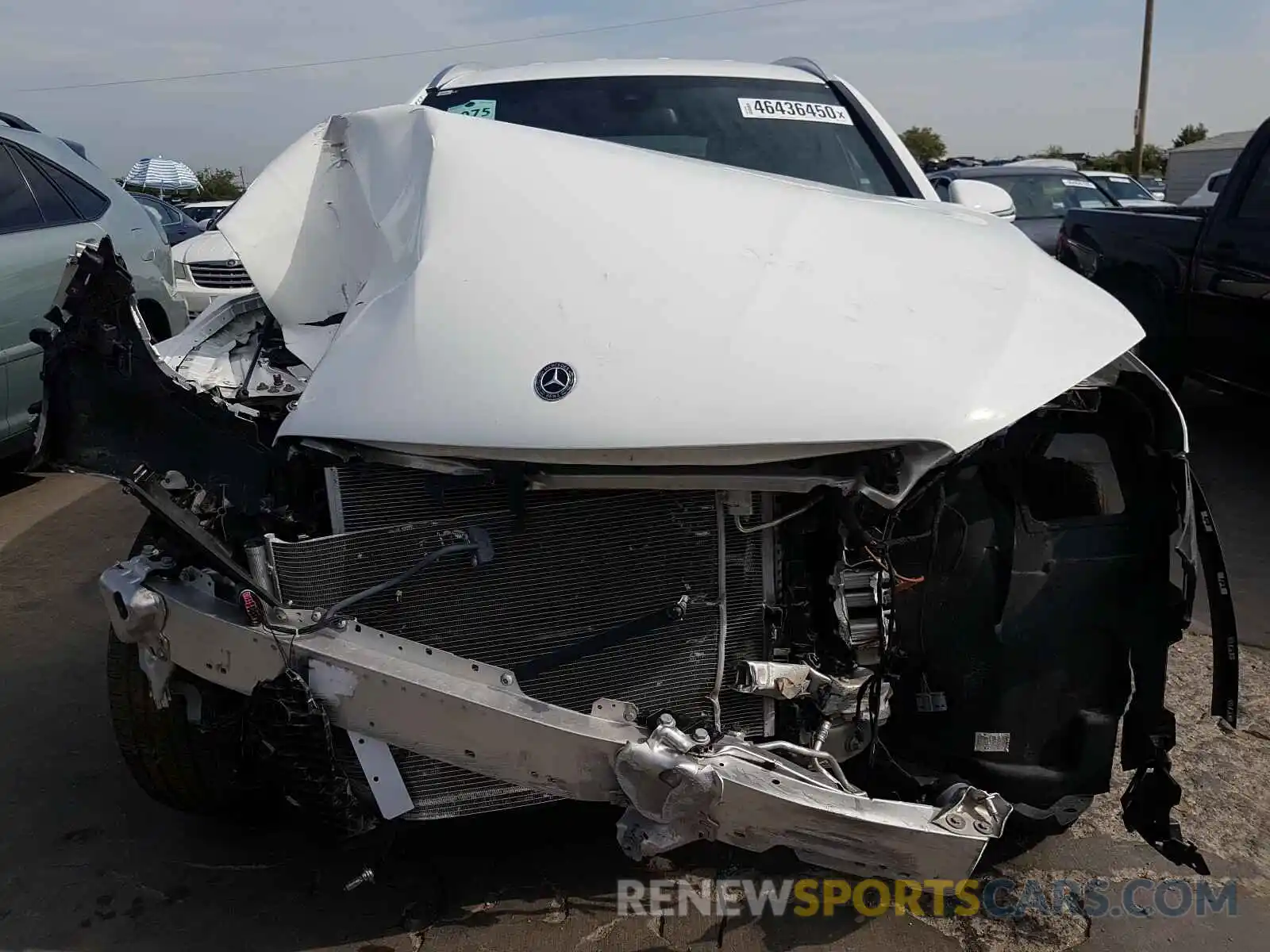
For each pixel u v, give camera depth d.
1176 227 6.42
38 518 5.36
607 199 2.25
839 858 1.98
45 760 3.13
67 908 2.51
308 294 3.04
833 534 2.12
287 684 1.98
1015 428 2.16
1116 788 2.92
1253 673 3.58
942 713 2.25
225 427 2.21
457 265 2.17
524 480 1.98
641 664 2.17
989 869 2.62
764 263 2.13
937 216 2.61
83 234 5.75
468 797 2.20
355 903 2.50
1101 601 2.21
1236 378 5.97
